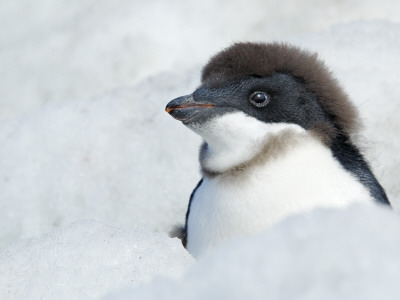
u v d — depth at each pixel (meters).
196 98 9.27
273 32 18.66
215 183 9.27
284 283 3.81
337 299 3.68
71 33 20.38
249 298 3.80
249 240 4.31
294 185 8.91
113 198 13.97
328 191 8.93
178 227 11.01
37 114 15.55
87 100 15.65
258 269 3.92
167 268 7.10
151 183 13.89
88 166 14.38
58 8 21.44
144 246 7.35
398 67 14.25
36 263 7.27
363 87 13.78
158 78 15.76
